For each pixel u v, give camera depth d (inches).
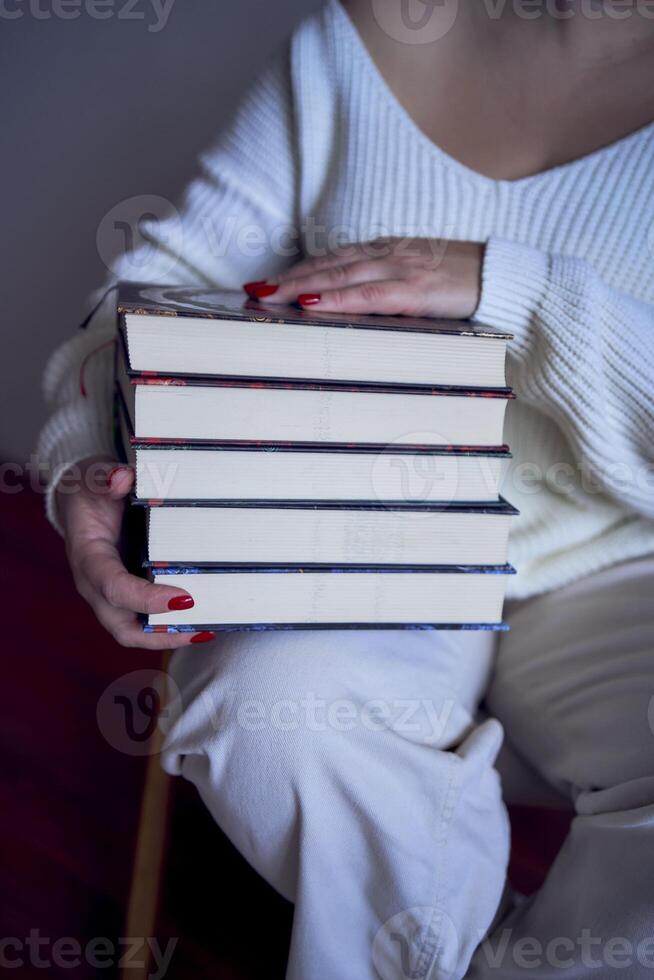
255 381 24.5
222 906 40.6
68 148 68.9
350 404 25.5
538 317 29.1
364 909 27.6
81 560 28.5
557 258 29.7
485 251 29.5
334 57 35.7
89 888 41.1
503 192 33.9
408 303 29.4
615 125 32.5
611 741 29.4
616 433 29.9
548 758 32.2
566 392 29.1
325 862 26.7
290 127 37.1
